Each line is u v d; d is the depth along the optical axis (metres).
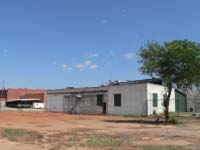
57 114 62.34
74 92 72.88
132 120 44.59
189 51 37.22
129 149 17.28
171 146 18.30
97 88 67.56
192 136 23.80
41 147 18.09
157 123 38.56
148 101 58.00
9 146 18.48
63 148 17.69
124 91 61.78
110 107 64.12
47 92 80.50
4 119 43.09
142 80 65.94
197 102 67.56
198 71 37.75
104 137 23.05
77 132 26.84
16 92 133.88
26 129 29.02
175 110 65.44
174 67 38.12
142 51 39.56
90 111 68.62
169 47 37.91
